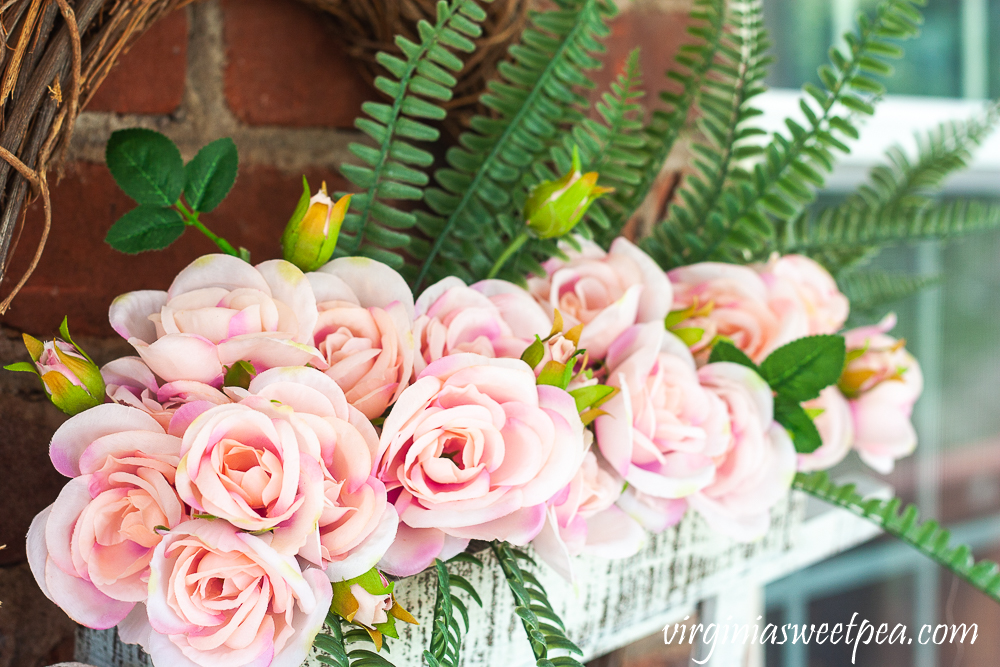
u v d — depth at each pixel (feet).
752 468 2.44
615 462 2.35
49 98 2.18
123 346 2.56
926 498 4.43
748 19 2.77
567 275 2.45
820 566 4.20
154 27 2.54
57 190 2.49
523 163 2.55
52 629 2.52
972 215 2.96
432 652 2.19
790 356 2.49
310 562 2.15
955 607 4.54
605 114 2.59
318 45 2.66
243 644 2.10
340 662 2.15
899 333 4.33
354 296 2.28
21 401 2.48
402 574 2.21
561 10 2.56
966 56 4.48
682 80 2.76
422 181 2.46
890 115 4.28
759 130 2.70
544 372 2.27
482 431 2.21
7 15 2.13
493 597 2.40
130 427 2.15
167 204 2.31
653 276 2.46
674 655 2.82
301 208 2.26
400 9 2.54
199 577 2.09
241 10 2.60
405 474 2.19
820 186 2.64
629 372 2.38
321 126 2.68
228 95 2.60
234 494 2.10
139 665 2.28
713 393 2.44
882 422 2.72
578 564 2.48
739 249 2.74
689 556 2.65
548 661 2.22
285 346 2.19
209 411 2.11
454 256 2.53
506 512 2.20
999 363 4.59
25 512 2.49
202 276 2.23
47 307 2.50
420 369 2.27
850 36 2.65
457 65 2.43
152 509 2.13
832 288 2.74
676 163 3.24
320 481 2.11
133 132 2.31
